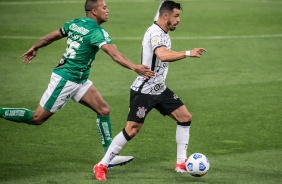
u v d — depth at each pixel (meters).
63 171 19.33
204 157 18.34
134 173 19.19
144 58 18.52
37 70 34.81
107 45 18.02
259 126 24.81
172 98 19.06
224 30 48.41
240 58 38.50
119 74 34.31
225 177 18.78
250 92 30.41
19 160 20.42
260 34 46.69
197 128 24.52
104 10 18.80
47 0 64.19
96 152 21.47
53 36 19.70
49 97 19.03
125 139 18.53
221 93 30.23
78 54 18.73
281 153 21.39
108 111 19.62
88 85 19.42
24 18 52.94
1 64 36.06
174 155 21.23
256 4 62.72
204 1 64.56
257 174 19.08
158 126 24.81
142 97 18.66
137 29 48.91
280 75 34.12
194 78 33.41
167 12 18.22
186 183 18.19
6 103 28.06
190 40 44.34
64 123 25.03
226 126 24.81
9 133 23.50
